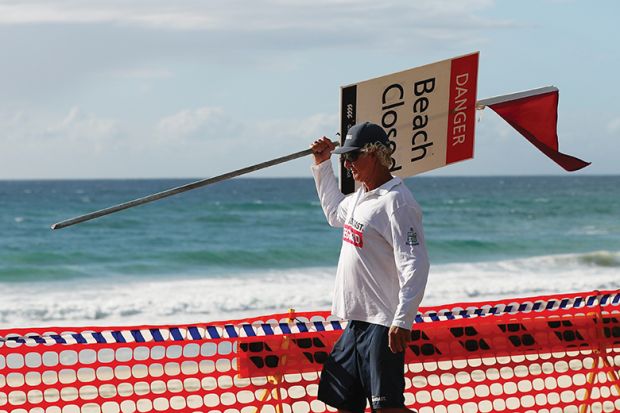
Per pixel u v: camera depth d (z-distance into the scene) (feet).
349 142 26.81
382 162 26.81
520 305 36.81
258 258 190.80
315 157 30.04
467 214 387.75
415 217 26.05
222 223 317.01
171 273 164.55
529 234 276.62
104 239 254.06
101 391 53.16
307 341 32.99
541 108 31.50
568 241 247.70
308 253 197.36
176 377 32.86
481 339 35.01
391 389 26.53
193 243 238.89
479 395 48.88
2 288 138.21
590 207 442.50
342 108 29.48
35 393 52.31
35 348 32.09
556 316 37.86
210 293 121.60
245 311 105.09
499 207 447.01
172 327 32.53
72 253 196.95
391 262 26.61
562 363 56.34
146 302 110.93
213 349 69.82
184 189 27.84
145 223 312.71
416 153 30.50
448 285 130.31
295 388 51.19
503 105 31.27
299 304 110.01
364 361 27.07
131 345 32.40
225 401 49.88
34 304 108.88
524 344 35.50
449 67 30.50
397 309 25.41
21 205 499.92
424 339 34.47
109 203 528.63
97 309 104.83
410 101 30.19
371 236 26.48
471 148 31.22
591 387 36.52
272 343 32.81
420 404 34.65
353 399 27.94
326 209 29.73
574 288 127.34
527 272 157.38
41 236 264.31
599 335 36.40
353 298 27.07
